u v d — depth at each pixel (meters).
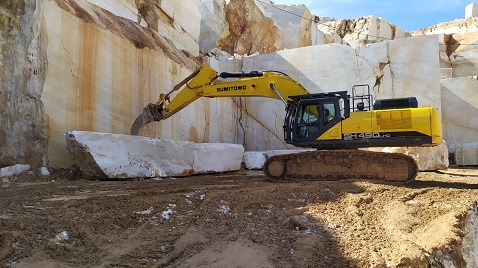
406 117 8.37
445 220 5.61
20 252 3.75
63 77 9.36
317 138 9.17
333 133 8.98
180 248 4.17
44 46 8.94
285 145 18.77
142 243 4.30
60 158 9.14
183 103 10.81
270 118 19.27
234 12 26.91
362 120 8.73
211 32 24.95
